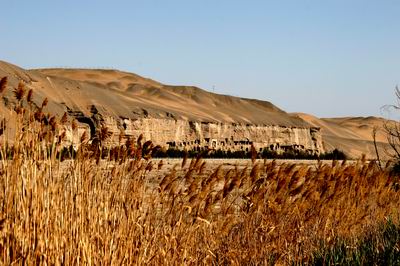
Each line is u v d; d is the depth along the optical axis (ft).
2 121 22.71
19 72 461.78
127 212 25.75
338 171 46.85
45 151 23.59
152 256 26.48
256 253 34.47
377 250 40.63
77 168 24.34
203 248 31.30
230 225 33.24
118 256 24.91
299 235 37.99
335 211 43.75
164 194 30.73
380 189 54.19
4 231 20.90
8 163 22.09
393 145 82.53
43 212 21.97
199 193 31.71
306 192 39.47
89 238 23.59
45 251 21.80
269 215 36.04
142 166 28.55
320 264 39.11
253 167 35.68
